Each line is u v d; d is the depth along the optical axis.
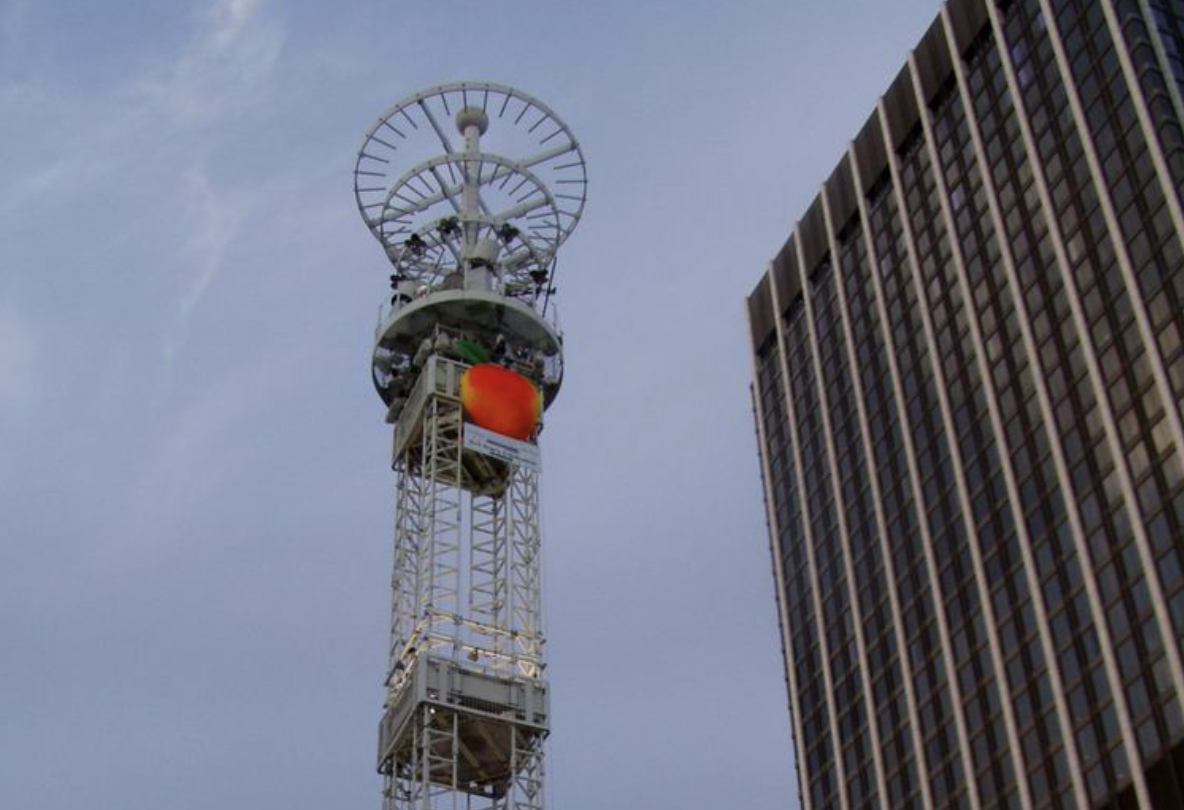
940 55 145.38
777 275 167.38
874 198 152.38
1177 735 98.06
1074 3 128.00
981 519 123.31
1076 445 114.75
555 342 149.25
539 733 126.38
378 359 148.88
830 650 140.25
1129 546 106.69
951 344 133.38
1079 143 123.12
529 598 133.25
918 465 133.50
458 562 132.75
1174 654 99.94
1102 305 115.94
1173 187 111.44
